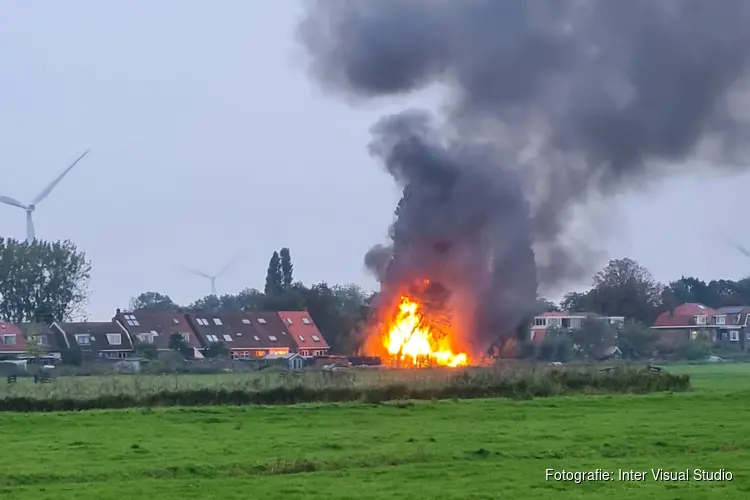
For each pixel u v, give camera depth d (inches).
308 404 5679.1
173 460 3809.1
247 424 4958.2
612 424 4909.0
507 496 3102.9
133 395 5590.6
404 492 3154.5
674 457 3909.9
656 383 6796.3
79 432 4645.7
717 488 3235.7
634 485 3289.9
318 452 4001.0
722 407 5762.8
